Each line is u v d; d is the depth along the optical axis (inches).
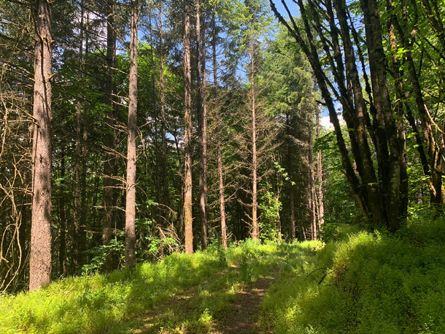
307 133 1371.8
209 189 1163.3
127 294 383.6
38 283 404.5
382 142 269.6
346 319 218.1
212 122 1007.6
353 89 274.2
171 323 295.0
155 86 987.3
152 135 997.2
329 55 288.2
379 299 217.5
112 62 689.0
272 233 1106.1
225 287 414.6
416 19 291.9
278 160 1395.2
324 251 361.1
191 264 551.2
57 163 863.7
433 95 356.5
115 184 794.8
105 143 821.2
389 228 272.7
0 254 373.4
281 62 1164.5
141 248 800.9
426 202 383.9
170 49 1016.2
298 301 263.4
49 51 434.9
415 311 196.5
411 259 240.5
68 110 751.1
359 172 282.0
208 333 275.7
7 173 515.5
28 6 454.0
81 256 829.2
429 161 313.6
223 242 1058.7
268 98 1237.7
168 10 886.4
